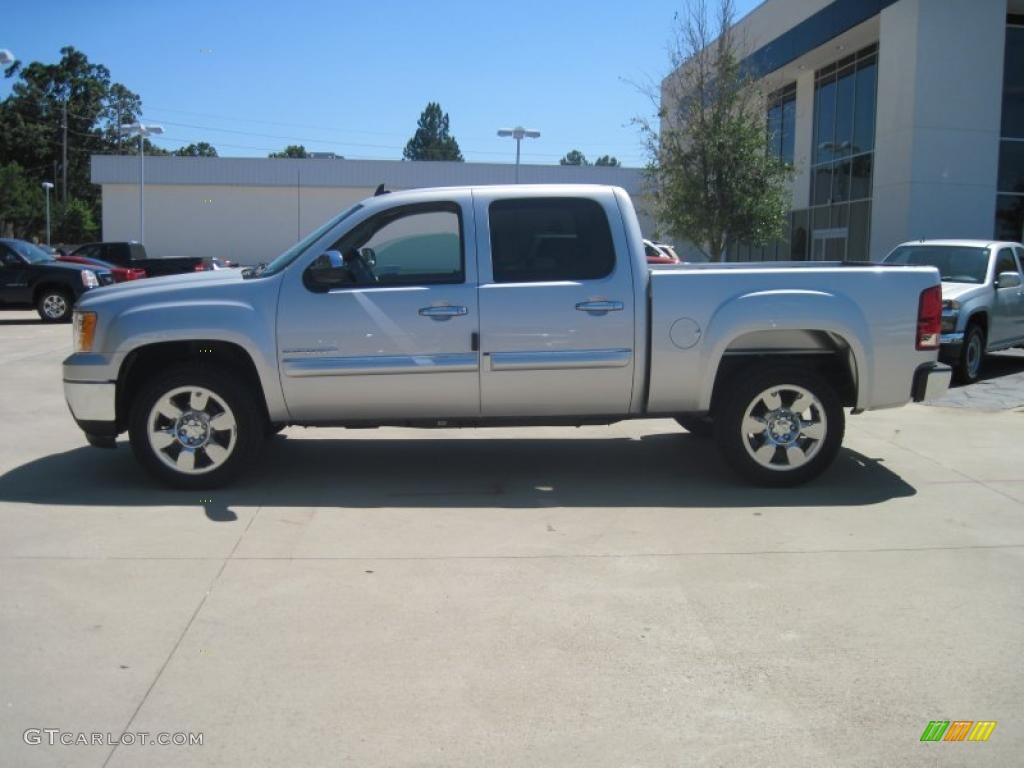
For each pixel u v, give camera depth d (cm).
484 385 645
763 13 2720
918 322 666
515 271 647
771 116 2981
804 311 645
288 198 4491
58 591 470
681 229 2219
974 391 1142
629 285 646
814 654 407
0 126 7512
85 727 345
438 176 4428
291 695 369
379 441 830
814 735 343
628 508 624
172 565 509
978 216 2020
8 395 1043
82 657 399
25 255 2070
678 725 349
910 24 1981
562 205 653
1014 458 771
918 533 572
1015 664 399
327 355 636
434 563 516
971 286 1198
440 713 356
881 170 2108
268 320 634
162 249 4500
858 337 652
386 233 653
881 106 2108
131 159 4419
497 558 524
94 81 8062
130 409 664
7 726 345
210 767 320
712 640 420
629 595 471
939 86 1980
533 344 641
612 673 388
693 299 646
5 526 574
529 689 375
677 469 732
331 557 524
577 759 327
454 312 637
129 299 640
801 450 667
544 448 805
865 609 455
